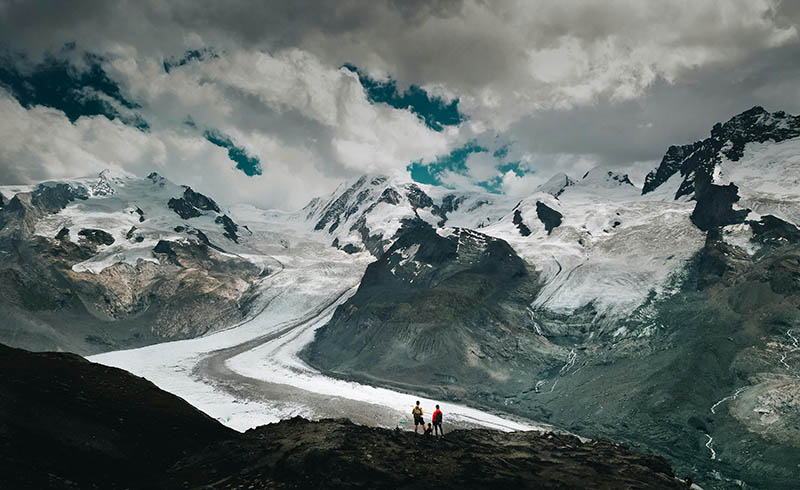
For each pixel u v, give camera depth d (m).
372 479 26.20
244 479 26.84
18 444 25.62
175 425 34.16
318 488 25.36
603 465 31.58
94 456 27.34
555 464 31.62
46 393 31.34
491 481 27.20
